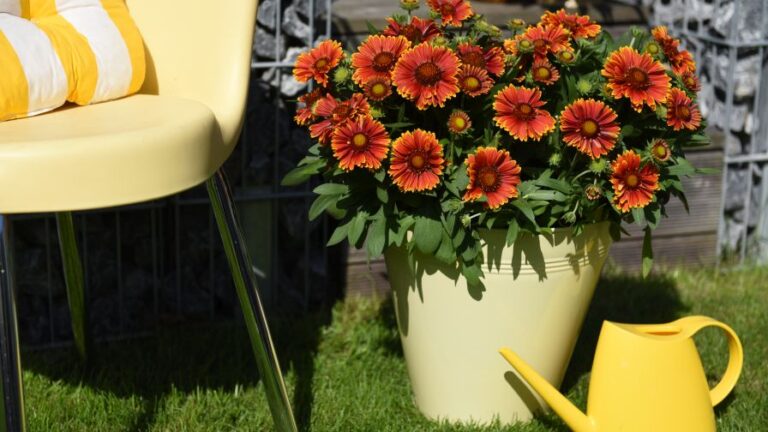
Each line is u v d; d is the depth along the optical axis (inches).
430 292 60.2
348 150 54.7
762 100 90.7
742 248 91.0
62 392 68.7
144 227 80.4
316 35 81.5
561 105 59.7
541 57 57.8
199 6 58.0
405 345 64.7
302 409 66.6
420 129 56.8
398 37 58.4
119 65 54.7
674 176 59.4
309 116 59.5
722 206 89.4
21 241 78.1
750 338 75.8
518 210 56.8
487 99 58.1
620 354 57.4
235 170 80.2
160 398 68.2
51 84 51.3
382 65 56.9
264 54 79.2
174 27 58.4
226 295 82.7
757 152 91.6
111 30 55.2
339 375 71.1
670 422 57.2
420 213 57.4
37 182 44.6
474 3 105.1
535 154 59.4
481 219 56.1
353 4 99.3
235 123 55.0
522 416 64.2
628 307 81.2
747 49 89.2
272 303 83.1
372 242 57.8
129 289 80.9
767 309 81.3
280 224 82.6
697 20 94.0
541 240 57.5
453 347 61.4
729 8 89.8
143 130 47.2
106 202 46.1
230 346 76.2
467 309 59.8
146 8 59.2
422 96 54.9
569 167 58.8
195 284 82.0
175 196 79.5
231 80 56.0
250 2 57.0
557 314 60.8
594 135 55.2
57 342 78.4
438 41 57.8
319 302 84.1
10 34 50.7
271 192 81.2
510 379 62.3
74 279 68.8
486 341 60.7
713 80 91.2
